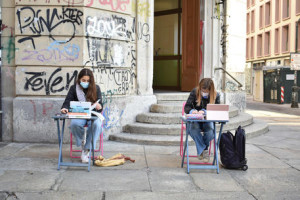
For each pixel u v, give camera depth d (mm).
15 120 6934
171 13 11844
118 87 7578
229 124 7965
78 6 6793
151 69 8438
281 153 6363
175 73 11805
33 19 6801
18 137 6953
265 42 37719
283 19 33156
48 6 6793
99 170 5098
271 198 4035
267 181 4672
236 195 4121
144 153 6203
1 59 7012
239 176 4895
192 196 4070
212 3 10180
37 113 6887
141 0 8188
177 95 8836
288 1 33219
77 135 5277
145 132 7414
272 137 8070
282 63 33844
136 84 8234
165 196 4059
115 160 5410
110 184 4457
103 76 7223
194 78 10250
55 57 6836
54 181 4527
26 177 4676
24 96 6961
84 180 4602
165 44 12109
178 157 5961
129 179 4680
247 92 42531
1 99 7031
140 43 8219
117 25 7414
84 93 5355
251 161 5746
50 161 5531
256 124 9078
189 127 5047
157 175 4887
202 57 10172
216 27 10305
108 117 7363
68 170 5062
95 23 6992
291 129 9461
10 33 6969
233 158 5172
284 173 5055
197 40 10148
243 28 11312
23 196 3992
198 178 4777
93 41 7004
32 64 6859
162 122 7691
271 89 22734
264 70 23781
